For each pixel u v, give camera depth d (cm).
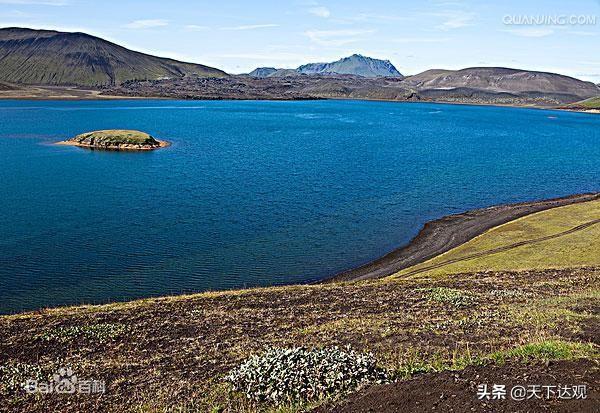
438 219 5906
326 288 3353
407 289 3238
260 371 1792
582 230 4922
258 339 2312
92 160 10094
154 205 6266
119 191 7094
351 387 1642
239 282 3959
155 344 2319
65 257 4375
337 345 2130
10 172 8550
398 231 5400
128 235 5031
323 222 5669
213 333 2442
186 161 10012
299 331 2400
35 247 4616
